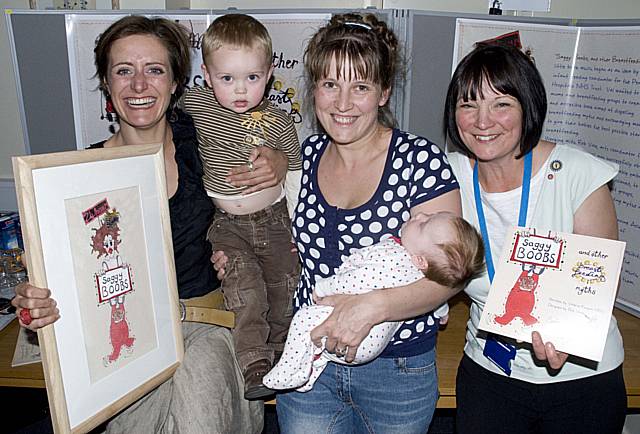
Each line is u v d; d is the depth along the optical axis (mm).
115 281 1208
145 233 1272
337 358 1298
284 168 1489
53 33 1803
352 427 1420
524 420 1364
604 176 1265
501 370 1377
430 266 1213
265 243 1566
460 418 1432
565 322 1219
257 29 1462
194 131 1528
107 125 1856
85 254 1144
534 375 1333
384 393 1327
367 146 1284
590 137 1873
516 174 1335
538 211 1315
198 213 1491
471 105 1267
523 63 1219
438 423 2244
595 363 1311
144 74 1360
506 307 1256
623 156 1781
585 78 1851
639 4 2209
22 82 1860
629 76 1724
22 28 1813
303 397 1388
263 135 1516
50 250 1077
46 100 1864
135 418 1415
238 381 1477
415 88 1759
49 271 1076
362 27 1202
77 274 1131
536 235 1266
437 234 1201
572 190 1289
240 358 1457
